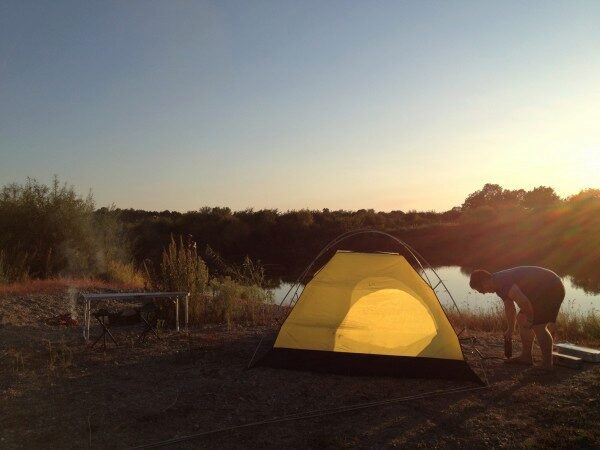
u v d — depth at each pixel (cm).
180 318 984
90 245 1641
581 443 446
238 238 3709
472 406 537
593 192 3381
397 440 457
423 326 659
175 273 1016
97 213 1861
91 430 474
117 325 943
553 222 3316
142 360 704
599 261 2553
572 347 712
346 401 553
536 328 660
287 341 670
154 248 3080
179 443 450
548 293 652
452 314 1122
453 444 449
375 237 2005
